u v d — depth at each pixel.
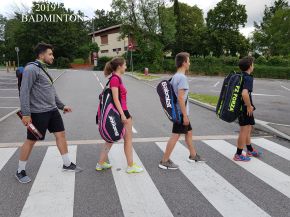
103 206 4.20
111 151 6.54
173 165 5.57
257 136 8.06
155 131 8.55
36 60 4.88
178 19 57.94
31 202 4.31
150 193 4.61
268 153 6.57
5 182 4.98
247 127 5.88
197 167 5.69
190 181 5.05
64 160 5.37
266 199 4.45
